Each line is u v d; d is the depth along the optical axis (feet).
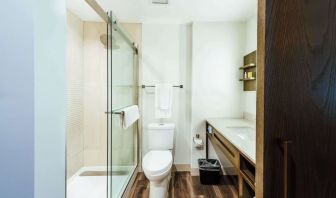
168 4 7.80
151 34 9.98
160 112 9.58
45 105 2.29
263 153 2.34
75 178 9.25
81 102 9.68
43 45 2.26
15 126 2.13
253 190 4.46
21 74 2.12
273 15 2.30
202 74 9.68
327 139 2.35
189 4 7.77
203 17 9.09
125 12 8.57
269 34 2.29
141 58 10.01
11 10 2.13
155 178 7.04
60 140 2.61
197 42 9.62
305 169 2.31
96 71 9.81
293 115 2.32
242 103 9.68
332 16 2.36
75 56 8.99
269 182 2.34
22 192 2.15
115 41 7.07
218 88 9.69
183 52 10.04
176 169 10.17
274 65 2.30
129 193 8.21
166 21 9.64
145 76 10.03
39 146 2.20
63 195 2.68
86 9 8.40
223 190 8.37
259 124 2.43
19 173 2.14
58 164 2.56
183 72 10.07
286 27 2.31
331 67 2.35
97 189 8.41
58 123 2.56
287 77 2.31
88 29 9.69
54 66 2.47
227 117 9.71
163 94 9.55
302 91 2.32
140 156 10.16
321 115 2.35
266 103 2.31
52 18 2.43
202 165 9.08
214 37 9.61
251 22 8.96
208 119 9.41
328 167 2.34
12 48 2.13
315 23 2.33
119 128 7.73
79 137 9.56
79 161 9.62
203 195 7.97
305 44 2.32
